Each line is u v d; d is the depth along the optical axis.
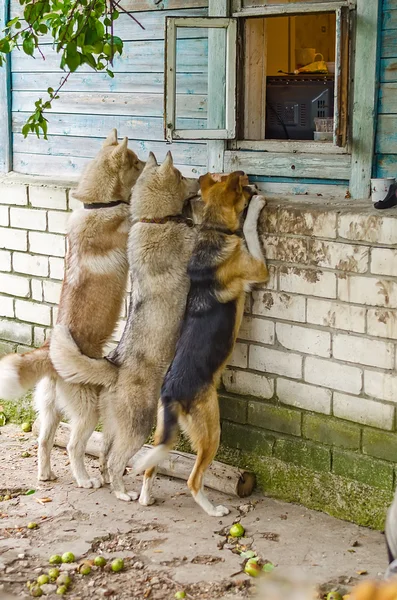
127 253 5.34
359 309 4.66
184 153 5.93
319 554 4.34
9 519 4.78
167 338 5.07
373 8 4.87
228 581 4.05
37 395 5.30
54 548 4.42
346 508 4.77
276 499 5.09
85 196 5.33
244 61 5.59
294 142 5.36
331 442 4.87
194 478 4.79
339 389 4.81
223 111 5.62
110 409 5.04
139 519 4.79
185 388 4.71
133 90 6.14
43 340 6.50
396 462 4.57
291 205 4.96
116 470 5.04
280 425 5.11
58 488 5.25
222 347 4.84
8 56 6.84
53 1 5.20
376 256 4.54
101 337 5.38
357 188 5.12
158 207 5.12
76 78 6.45
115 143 5.59
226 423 5.36
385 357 4.58
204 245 4.96
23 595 3.94
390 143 5.00
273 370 5.12
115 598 3.91
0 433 6.36
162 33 5.92
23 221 6.46
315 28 8.44
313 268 4.84
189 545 4.45
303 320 4.93
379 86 4.98
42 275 6.41
